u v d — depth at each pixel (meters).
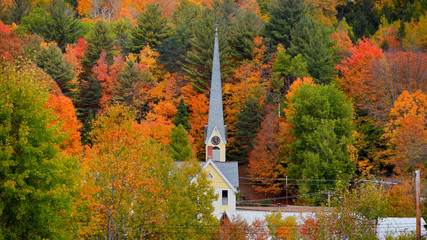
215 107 101.88
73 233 45.94
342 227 54.66
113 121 52.53
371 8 184.25
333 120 103.38
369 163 103.19
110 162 49.50
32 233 40.78
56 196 40.50
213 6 180.50
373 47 127.62
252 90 124.56
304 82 115.75
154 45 145.62
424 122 95.00
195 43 137.25
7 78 42.62
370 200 55.94
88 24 169.75
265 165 107.38
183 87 128.88
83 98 122.88
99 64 128.62
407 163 88.00
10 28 130.25
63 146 89.75
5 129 40.34
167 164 56.62
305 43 138.12
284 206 95.81
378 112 110.62
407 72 115.94
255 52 137.38
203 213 58.16
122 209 51.00
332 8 186.38
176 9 182.88
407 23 160.88
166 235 53.97
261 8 192.88
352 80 123.44
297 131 106.19
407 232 60.78
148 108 126.44
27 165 40.47
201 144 123.31
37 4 178.62
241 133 118.00
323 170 96.81
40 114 41.97
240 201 102.88
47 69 116.81
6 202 39.91
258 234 62.69
